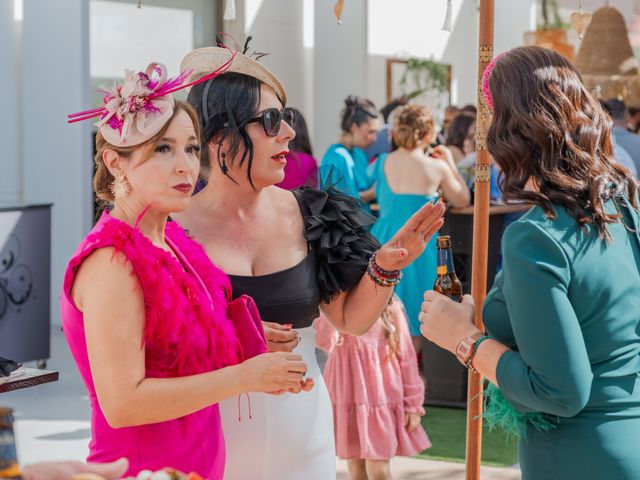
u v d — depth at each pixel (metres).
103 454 1.91
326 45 9.95
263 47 9.75
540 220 1.87
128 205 1.95
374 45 10.10
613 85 7.54
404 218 5.77
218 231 2.35
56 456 4.54
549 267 1.81
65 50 7.64
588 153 1.92
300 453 2.34
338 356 3.94
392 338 3.95
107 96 1.95
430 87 10.79
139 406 1.80
